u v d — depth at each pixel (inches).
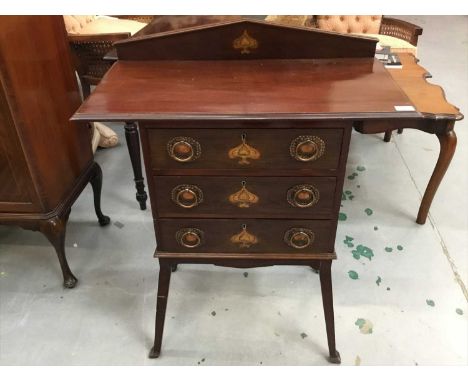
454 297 56.7
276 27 41.8
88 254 64.4
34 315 54.9
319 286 58.7
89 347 51.0
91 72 77.9
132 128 65.0
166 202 39.2
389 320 53.7
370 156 89.7
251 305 56.0
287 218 39.9
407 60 74.6
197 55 43.8
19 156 47.4
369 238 66.9
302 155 35.5
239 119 32.7
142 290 58.5
